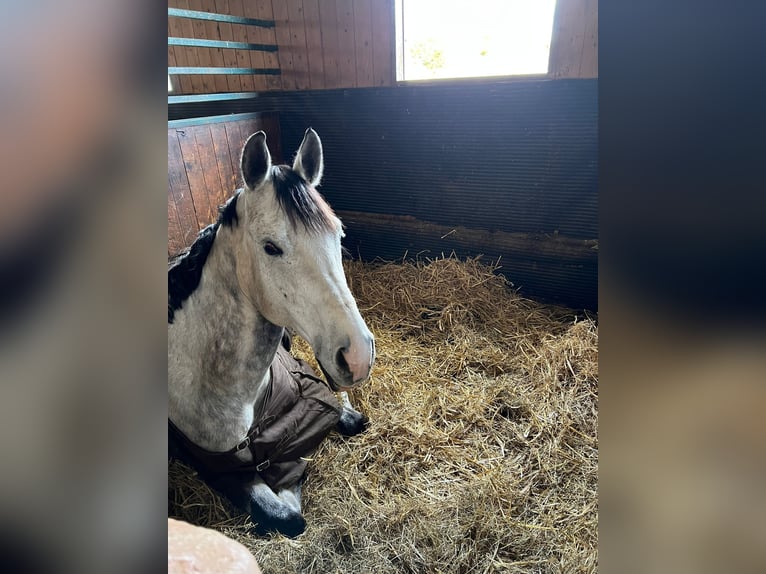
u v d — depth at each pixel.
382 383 1.78
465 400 1.71
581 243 2.28
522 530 1.22
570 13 2.05
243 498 1.18
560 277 2.37
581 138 2.16
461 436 1.56
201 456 1.18
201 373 1.16
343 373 1.05
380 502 1.30
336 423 1.50
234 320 1.14
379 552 1.16
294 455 1.32
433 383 1.81
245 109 2.97
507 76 2.25
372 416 1.62
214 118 2.25
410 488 1.35
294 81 2.84
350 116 2.67
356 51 2.59
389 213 2.75
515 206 2.40
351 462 1.43
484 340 2.06
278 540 1.16
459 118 2.39
